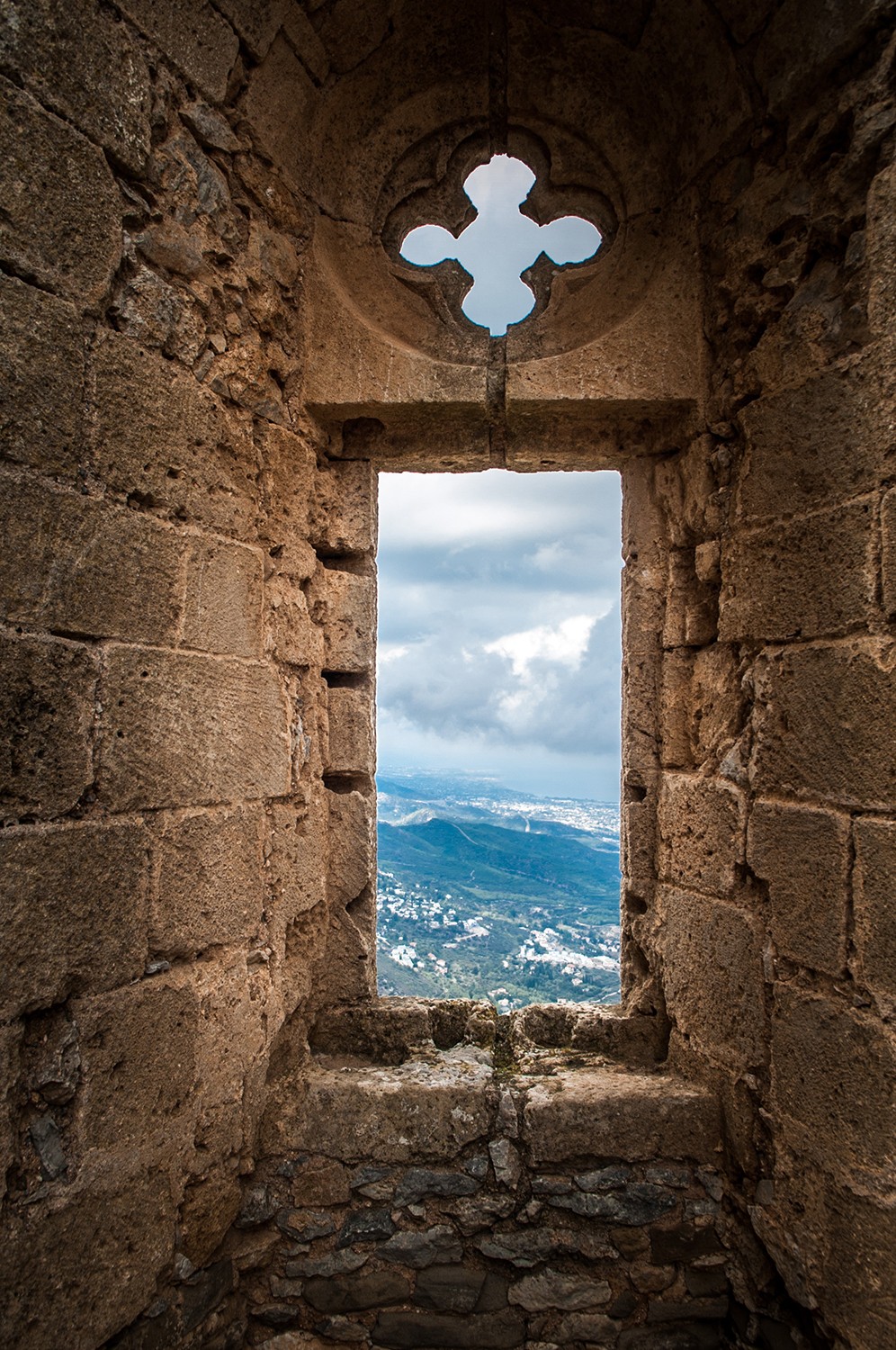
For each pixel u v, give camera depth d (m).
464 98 3.20
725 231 2.92
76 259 2.10
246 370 2.73
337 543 3.27
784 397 2.62
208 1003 2.47
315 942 3.15
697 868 2.98
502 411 3.19
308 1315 2.88
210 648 2.50
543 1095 2.96
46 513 2.01
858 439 2.34
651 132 3.16
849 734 2.33
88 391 2.13
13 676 1.93
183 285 2.46
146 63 2.32
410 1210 2.91
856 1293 2.28
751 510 2.75
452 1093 2.95
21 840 1.94
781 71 2.63
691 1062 3.02
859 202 2.41
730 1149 2.84
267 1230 2.88
